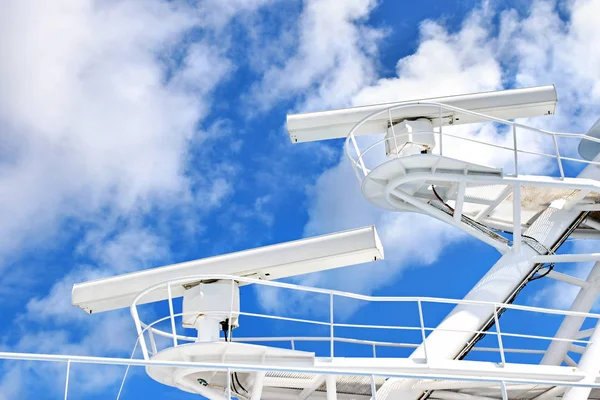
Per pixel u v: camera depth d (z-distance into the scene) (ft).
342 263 52.26
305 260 51.24
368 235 51.19
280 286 45.55
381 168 52.08
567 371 46.60
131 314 46.96
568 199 55.93
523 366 46.03
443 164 51.39
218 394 48.06
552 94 55.77
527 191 55.21
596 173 55.52
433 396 51.85
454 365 45.27
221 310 49.21
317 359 45.19
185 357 45.29
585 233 61.26
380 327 45.55
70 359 37.04
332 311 45.96
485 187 55.01
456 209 53.67
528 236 55.11
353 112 56.13
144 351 45.78
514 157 52.21
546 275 55.47
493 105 55.67
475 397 51.62
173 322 45.91
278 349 45.06
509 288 51.78
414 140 54.60
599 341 48.52
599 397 54.60
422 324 46.11
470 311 50.31
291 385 50.49
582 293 57.41
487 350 53.57
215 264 51.65
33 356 36.60
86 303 52.95
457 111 55.52
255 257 51.55
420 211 55.52
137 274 52.75
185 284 51.83
